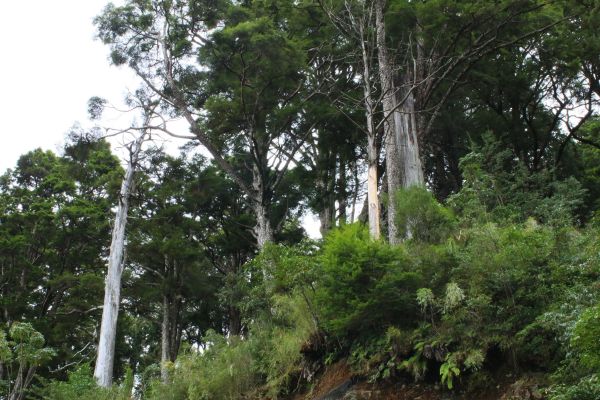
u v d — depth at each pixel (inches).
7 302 858.8
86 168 1105.4
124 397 560.7
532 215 565.0
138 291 976.9
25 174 1153.4
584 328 249.0
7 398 543.5
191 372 498.0
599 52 741.3
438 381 347.6
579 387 260.1
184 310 1056.2
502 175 637.9
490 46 737.0
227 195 1058.7
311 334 433.1
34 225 985.5
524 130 847.1
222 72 818.8
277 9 905.5
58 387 560.4
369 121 597.6
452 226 432.5
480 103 910.4
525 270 341.4
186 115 856.9
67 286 949.8
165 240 906.1
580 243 361.4
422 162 685.3
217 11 851.4
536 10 709.9
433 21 681.6
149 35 896.3
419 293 349.4
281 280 472.7
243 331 756.0
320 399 390.0
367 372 378.9
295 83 829.2
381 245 402.9
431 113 811.4
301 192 1067.3
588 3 728.3
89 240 1034.7
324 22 871.7
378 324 385.4
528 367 323.0
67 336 960.9
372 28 687.1
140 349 1171.3
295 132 912.9
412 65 749.9
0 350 496.7
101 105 876.6
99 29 882.8
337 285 383.6
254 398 442.9
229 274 839.1
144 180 986.7
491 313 337.7
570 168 852.6
